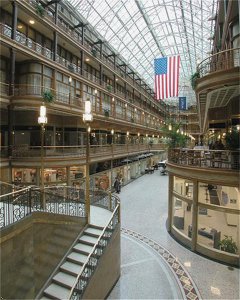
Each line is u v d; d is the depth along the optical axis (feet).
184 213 42.60
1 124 63.00
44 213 25.79
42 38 66.44
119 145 96.89
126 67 135.03
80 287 22.76
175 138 64.18
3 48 52.49
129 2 97.76
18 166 56.18
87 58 86.33
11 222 22.29
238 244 34.63
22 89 58.29
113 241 29.60
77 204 33.99
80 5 82.43
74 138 78.59
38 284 24.84
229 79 33.30
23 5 53.26
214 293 27.78
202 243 37.73
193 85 42.09
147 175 133.90
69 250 29.43
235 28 40.19
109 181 89.56
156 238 43.60
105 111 90.58
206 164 36.68
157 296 27.32
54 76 65.21
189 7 104.78
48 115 69.41
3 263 20.58
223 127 57.00
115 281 29.91
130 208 63.52
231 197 34.37
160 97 60.34
